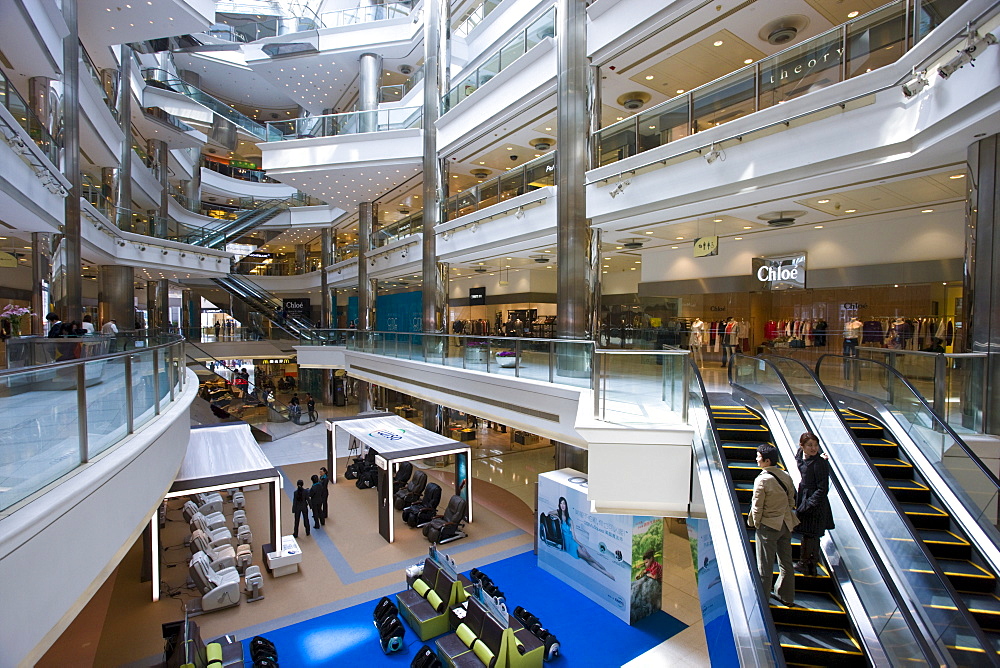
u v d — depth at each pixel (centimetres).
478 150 1738
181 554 1212
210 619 930
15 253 1845
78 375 418
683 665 805
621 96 1384
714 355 1430
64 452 393
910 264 1102
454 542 1266
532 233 1382
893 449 676
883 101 719
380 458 1316
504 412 1190
